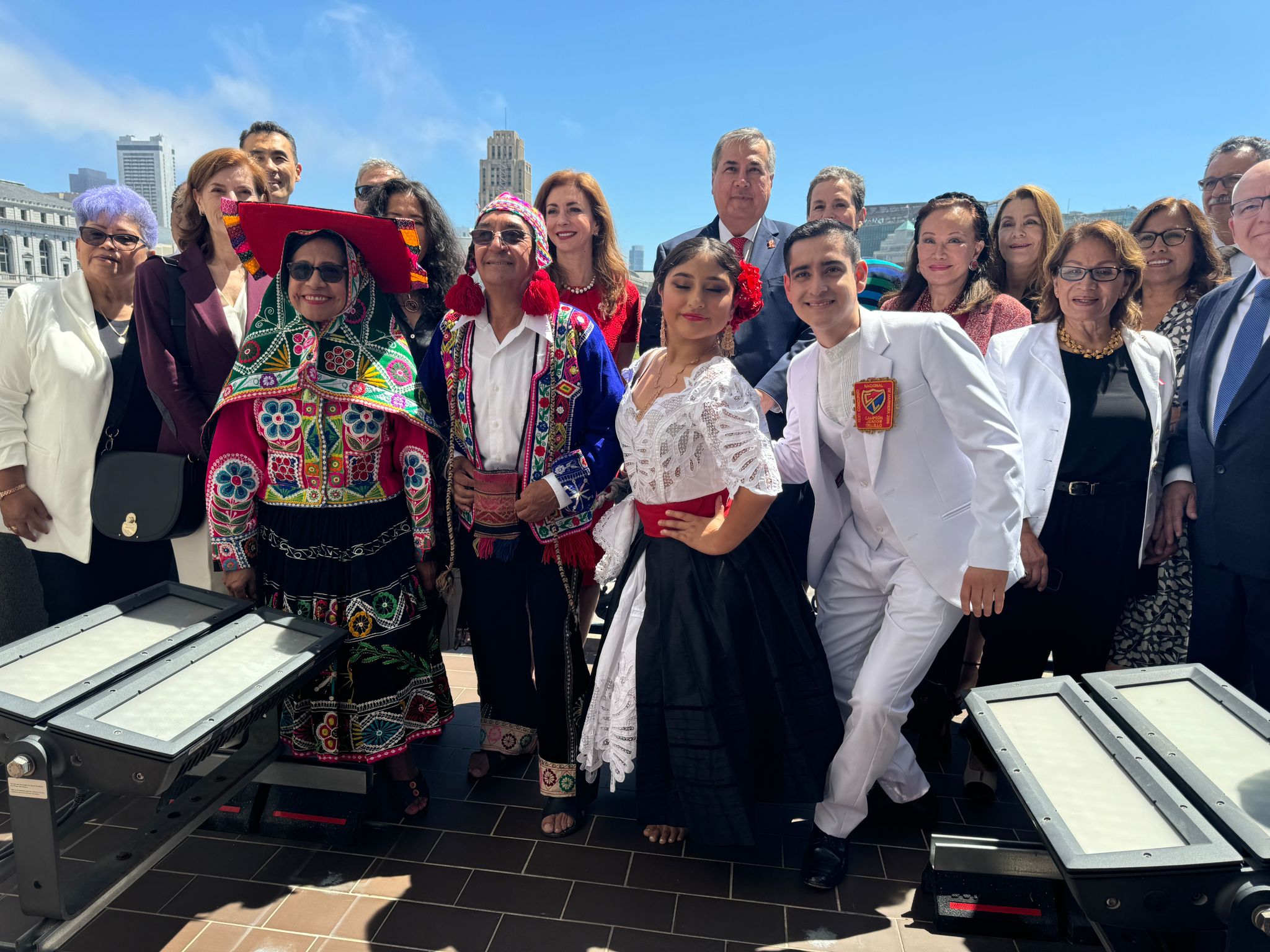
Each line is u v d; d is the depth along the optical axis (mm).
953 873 2176
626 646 2375
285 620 2420
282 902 2227
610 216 3506
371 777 2537
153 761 1792
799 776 2312
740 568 2283
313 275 2363
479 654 2723
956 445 2387
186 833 2166
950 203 3000
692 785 2275
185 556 2990
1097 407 2686
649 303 3680
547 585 2568
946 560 2334
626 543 2449
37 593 3434
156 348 2734
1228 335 2701
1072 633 2785
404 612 2564
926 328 2312
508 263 2412
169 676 2090
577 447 2578
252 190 2867
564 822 2578
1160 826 1607
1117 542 2689
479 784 2883
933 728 3090
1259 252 2572
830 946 2104
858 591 2605
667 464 2244
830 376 2447
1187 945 1803
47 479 2846
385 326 2557
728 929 2162
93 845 2488
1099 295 2617
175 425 2812
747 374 3496
